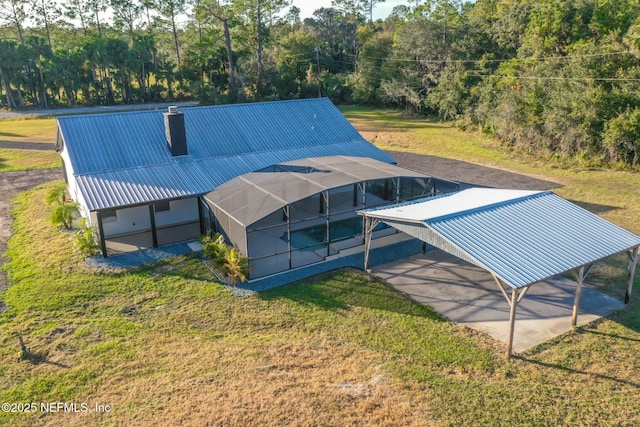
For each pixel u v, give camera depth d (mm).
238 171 23953
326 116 30594
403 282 17797
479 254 13844
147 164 23375
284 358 13312
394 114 67750
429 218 15500
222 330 14859
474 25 59844
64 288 17469
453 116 57969
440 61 59250
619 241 15219
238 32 78375
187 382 12312
